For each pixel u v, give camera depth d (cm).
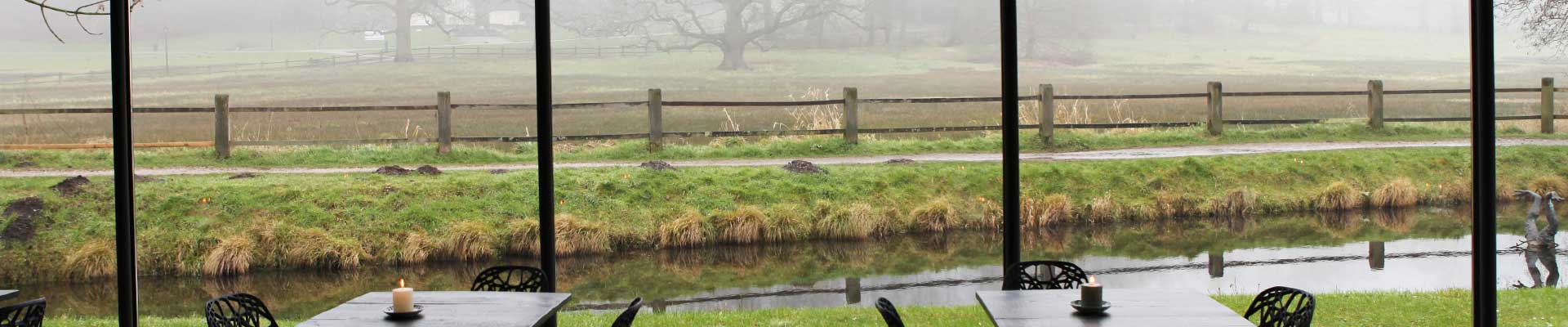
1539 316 578
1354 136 1499
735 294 830
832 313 618
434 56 5441
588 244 1014
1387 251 961
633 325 599
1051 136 1438
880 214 1120
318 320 360
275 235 962
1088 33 5581
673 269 946
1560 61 3953
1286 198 1204
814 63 5425
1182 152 1336
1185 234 1082
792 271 936
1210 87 1516
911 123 2441
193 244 941
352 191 1045
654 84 4638
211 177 1085
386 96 4106
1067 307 366
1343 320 571
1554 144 1357
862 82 4816
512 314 369
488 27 5959
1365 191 1220
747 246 1053
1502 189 1216
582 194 1097
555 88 4406
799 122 1842
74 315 766
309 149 1330
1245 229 1102
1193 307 363
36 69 4628
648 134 1383
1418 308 598
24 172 1109
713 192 1131
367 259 963
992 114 2684
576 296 830
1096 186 1194
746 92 4441
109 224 952
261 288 877
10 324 365
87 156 1246
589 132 2588
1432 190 1230
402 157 1309
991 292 396
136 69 4962
